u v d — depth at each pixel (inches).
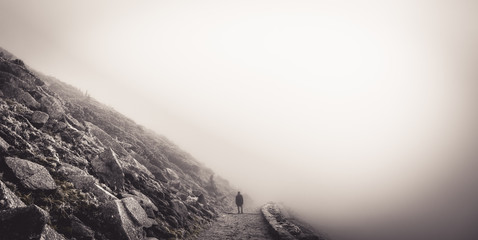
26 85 557.9
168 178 911.7
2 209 255.8
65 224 323.9
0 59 581.6
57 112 572.1
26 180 323.6
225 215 944.3
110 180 482.0
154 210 519.8
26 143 398.3
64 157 452.1
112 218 374.3
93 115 916.6
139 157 816.3
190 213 697.6
